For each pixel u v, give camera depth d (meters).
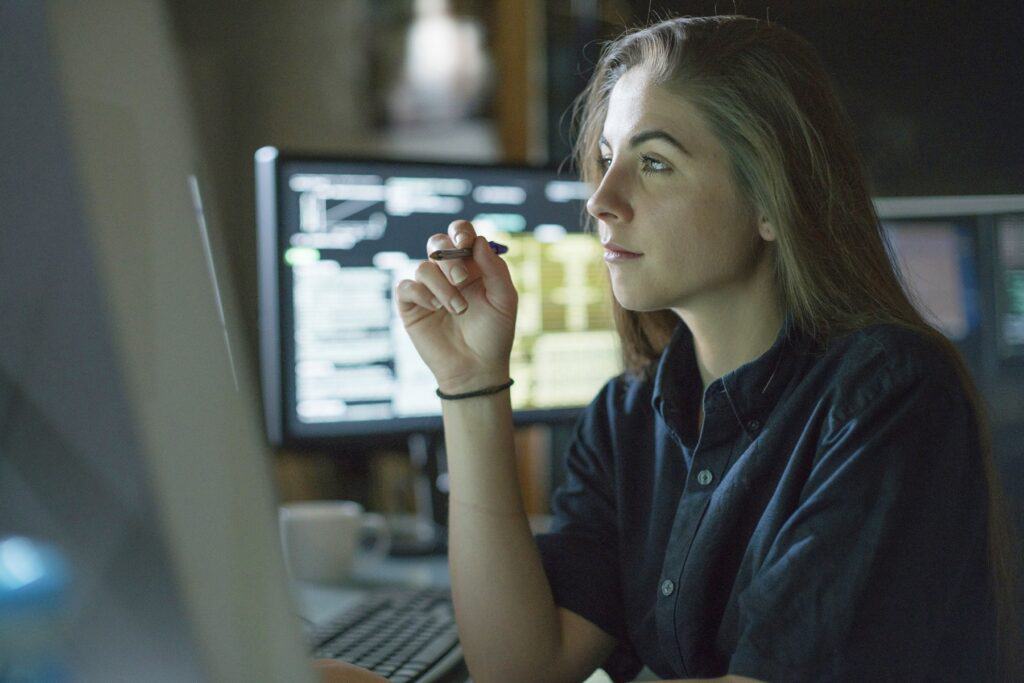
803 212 0.83
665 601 0.87
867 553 0.71
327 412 1.49
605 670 0.95
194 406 0.36
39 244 0.35
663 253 0.84
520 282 1.58
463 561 0.90
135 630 0.35
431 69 2.55
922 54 1.47
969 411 0.79
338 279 1.49
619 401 1.02
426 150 2.57
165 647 0.35
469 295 0.91
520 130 2.23
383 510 2.23
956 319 1.46
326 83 2.78
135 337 0.35
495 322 0.90
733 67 0.83
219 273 0.40
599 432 1.02
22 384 0.36
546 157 2.04
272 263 1.46
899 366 0.78
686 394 0.93
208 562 0.35
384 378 1.52
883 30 1.48
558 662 0.90
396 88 2.62
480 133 2.45
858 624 0.70
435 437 1.59
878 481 0.73
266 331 1.47
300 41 2.80
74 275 0.35
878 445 0.74
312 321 1.48
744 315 0.88
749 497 0.84
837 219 0.85
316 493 2.29
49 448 0.35
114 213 0.35
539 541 0.97
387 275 1.52
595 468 1.00
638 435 0.99
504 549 0.89
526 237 1.58
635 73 0.87
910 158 1.48
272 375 1.46
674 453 0.94
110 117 0.35
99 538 0.35
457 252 0.90
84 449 0.35
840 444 0.76
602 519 0.98
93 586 0.35
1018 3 1.42
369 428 1.51
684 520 0.88
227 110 2.89
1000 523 0.88
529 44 2.16
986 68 1.44
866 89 1.50
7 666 0.36
